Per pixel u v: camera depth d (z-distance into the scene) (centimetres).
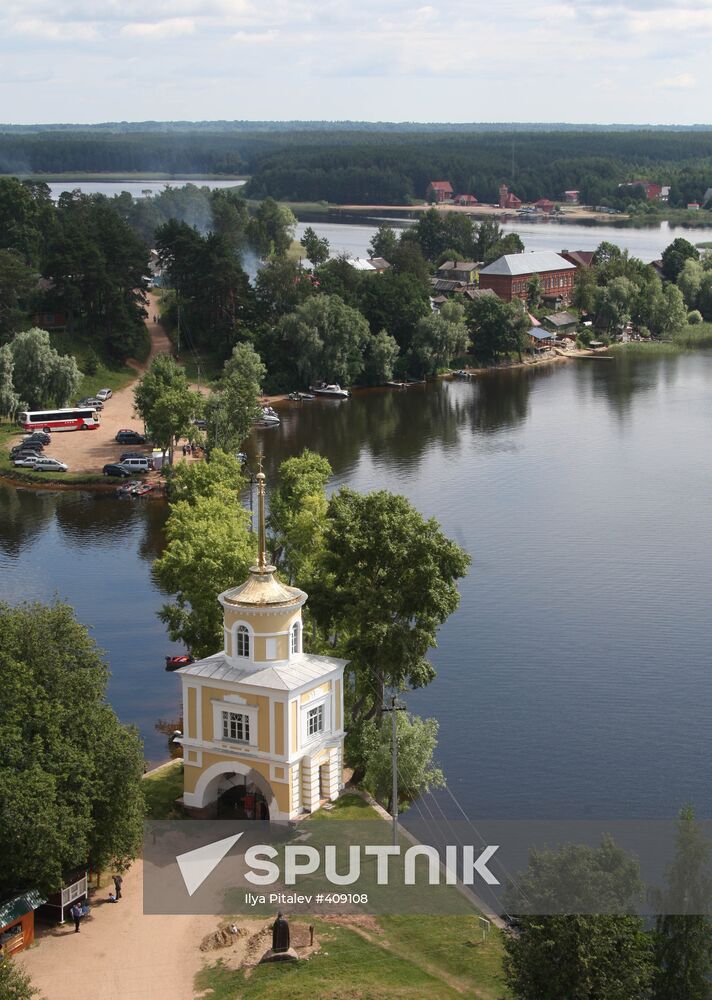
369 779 9888
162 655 13562
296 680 8744
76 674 8356
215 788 9119
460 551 10594
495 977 7288
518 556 16812
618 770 11062
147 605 15125
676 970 7162
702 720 11981
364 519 10462
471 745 11506
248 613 8794
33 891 7619
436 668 13150
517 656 13450
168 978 7244
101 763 7994
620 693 12556
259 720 8744
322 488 14050
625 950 6700
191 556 11612
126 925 7794
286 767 8719
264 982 7175
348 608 10394
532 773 11012
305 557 12488
